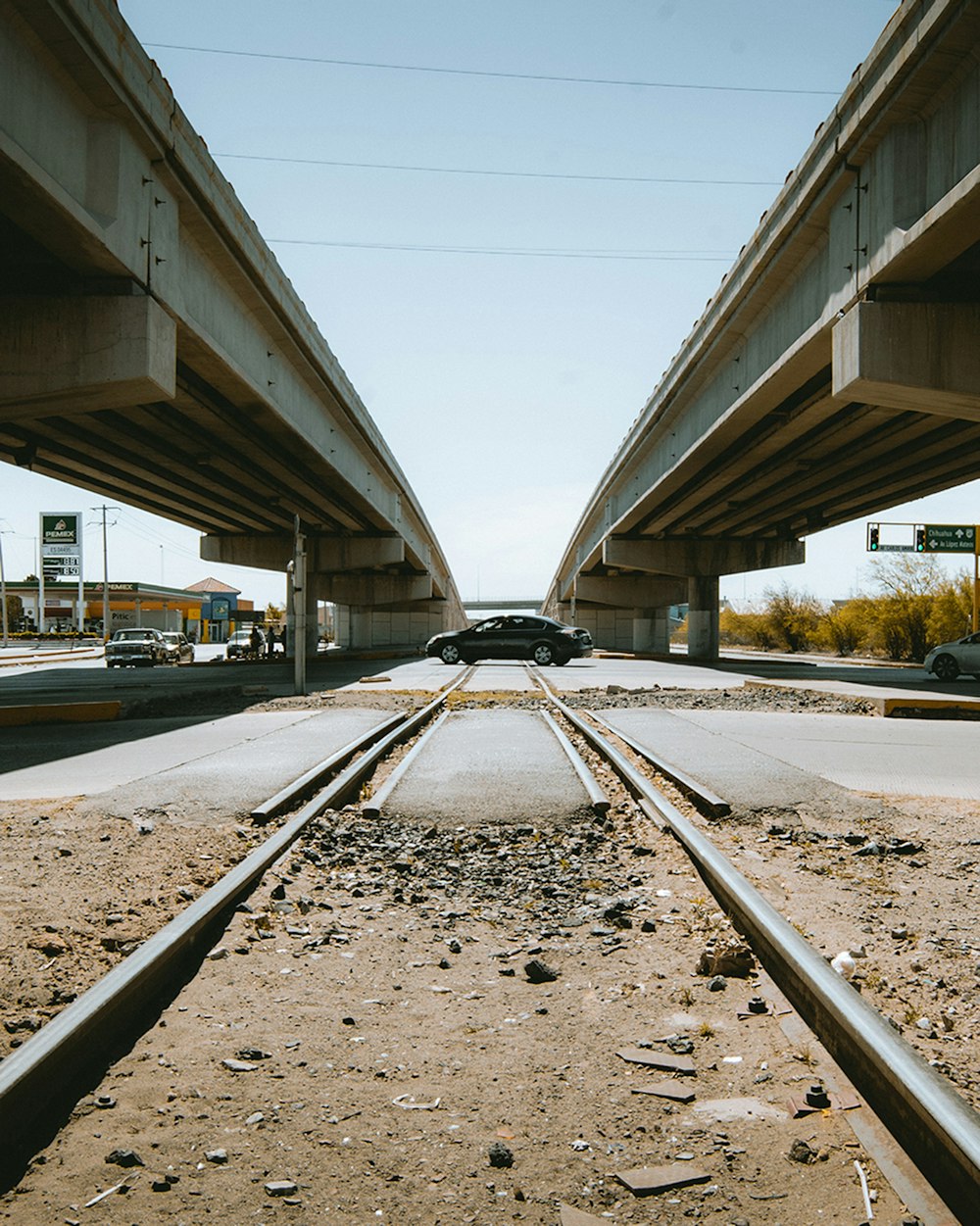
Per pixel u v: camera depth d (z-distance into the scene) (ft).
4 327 52.90
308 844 23.43
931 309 52.37
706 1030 12.71
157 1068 11.66
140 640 145.07
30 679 103.55
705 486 113.70
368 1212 8.73
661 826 24.62
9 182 40.81
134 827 23.94
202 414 79.87
